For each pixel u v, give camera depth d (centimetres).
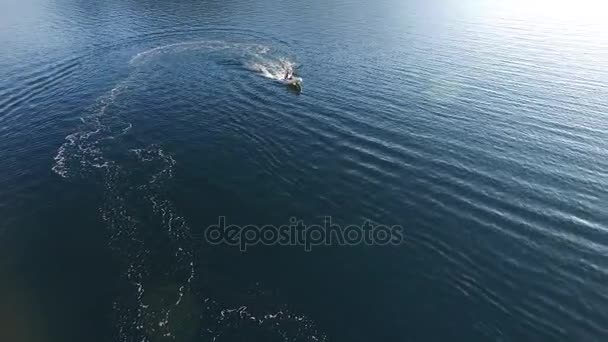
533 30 9194
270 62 7231
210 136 4994
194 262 3341
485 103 5841
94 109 5612
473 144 4925
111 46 7938
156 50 7750
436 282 3231
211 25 9288
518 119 5459
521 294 3147
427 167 4516
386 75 6706
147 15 10019
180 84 6334
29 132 5125
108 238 3581
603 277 3291
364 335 2827
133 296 3072
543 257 3459
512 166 4550
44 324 2891
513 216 3872
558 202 4041
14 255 3431
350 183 4266
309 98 5928
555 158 4694
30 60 7238
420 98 5953
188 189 4128
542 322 2947
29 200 4003
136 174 4331
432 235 3659
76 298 3070
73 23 9369
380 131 5147
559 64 7200
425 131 5166
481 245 3566
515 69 6981
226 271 3269
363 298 3083
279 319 2912
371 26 9431
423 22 9850
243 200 4006
